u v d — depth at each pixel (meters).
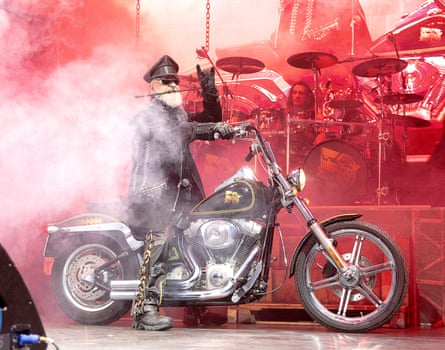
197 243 4.59
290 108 8.88
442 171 8.78
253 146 4.67
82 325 4.93
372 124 8.29
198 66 4.89
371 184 7.98
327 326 4.45
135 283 4.66
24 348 2.12
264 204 4.54
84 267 4.97
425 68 8.98
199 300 4.51
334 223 4.56
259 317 5.82
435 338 4.19
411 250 5.30
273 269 5.36
